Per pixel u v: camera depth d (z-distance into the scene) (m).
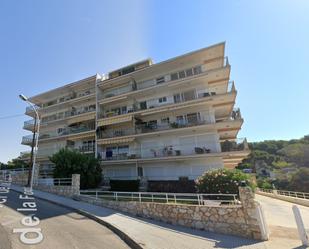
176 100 28.50
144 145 28.80
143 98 31.08
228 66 24.88
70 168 23.25
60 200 16.83
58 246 7.08
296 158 67.62
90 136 32.88
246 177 14.91
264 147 83.31
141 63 33.31
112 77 35.38
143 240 8.24
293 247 7.73
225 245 8.09
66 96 40.56
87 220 11.66
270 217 13.87
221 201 12.12
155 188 24.05
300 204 21.70
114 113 32.44
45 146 38.62
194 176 25.05
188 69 28.86
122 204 14.48
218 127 25.23
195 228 10.84
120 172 29.58
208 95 26.05
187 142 26.25
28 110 42.16
